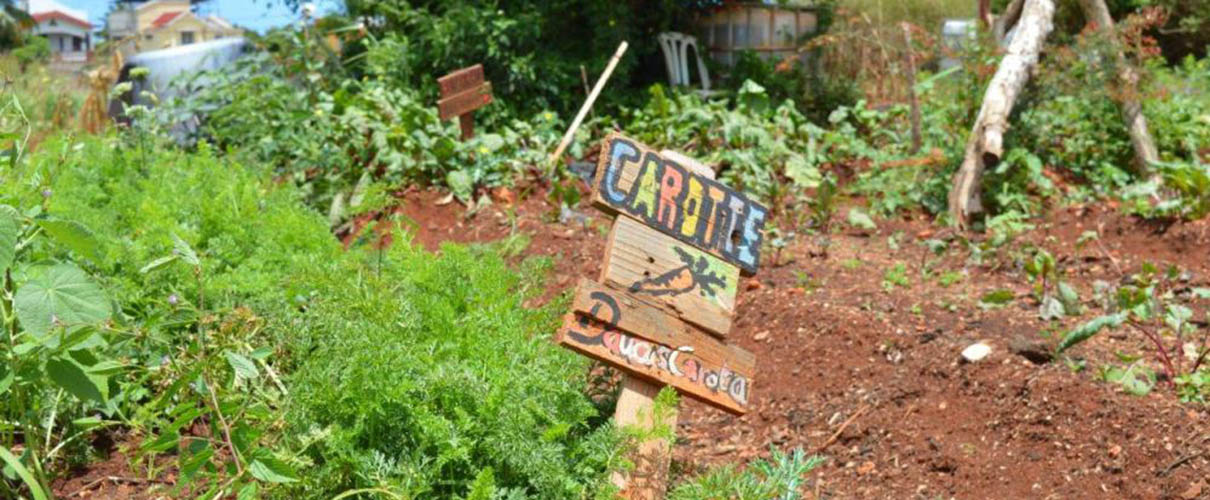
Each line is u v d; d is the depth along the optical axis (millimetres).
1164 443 3211
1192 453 3135
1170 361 3809
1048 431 3443
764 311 4781
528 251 5805
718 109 8312
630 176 2730
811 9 12570
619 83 11609
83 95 11109
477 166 7062
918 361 4027
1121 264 5562
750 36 12656
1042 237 6164
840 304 4688
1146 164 7367
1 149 2971
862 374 4070
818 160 8078
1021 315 4547
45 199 2816
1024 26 7668
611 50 11469
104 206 4875
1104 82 7453
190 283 3570
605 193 2688
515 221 6242
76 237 2309
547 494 2479
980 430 3568
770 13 12547
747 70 12406
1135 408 3391
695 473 3246
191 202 4539
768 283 5133
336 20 11109
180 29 49594
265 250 3979
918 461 3494
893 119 9156
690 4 12781
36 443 2818
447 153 7027
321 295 3400
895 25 12141
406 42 10469
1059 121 7918
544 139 8102
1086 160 7754
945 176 7195
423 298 2967
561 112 11227
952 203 6793
